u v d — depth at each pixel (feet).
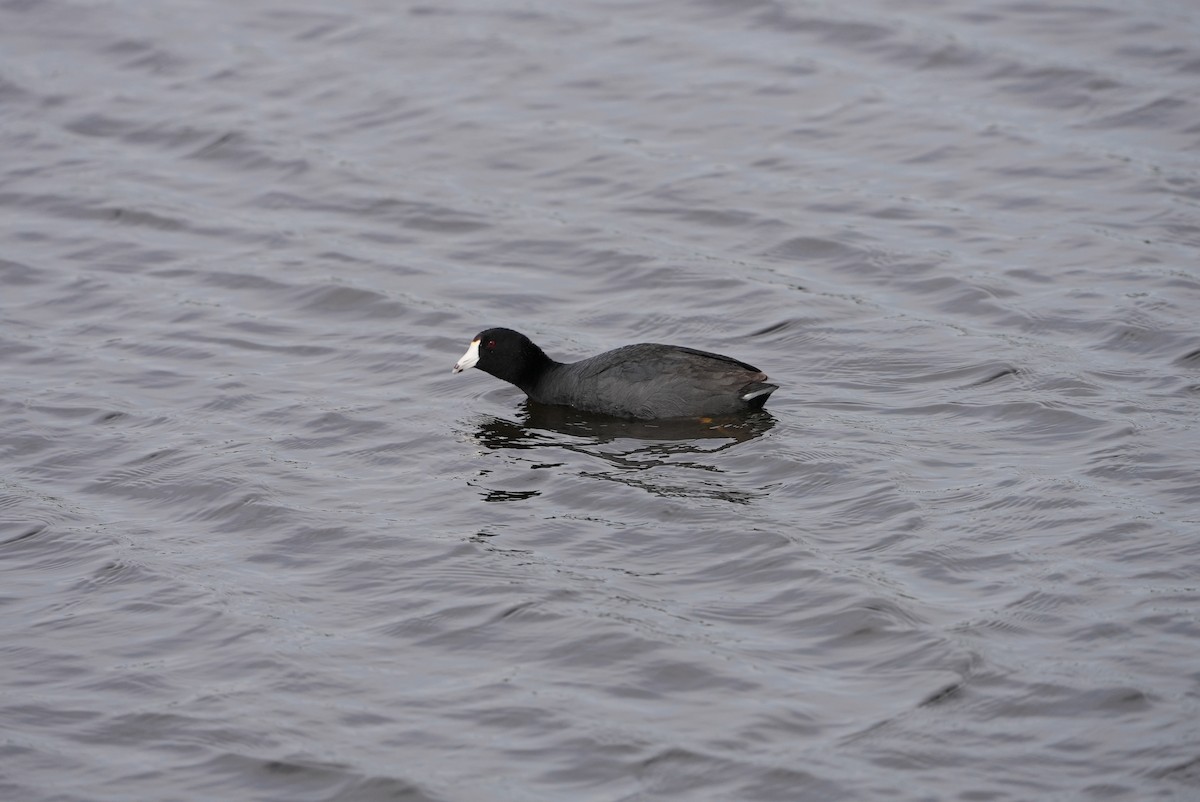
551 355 69.87
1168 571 48.47
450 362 69.56
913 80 97.71
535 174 89.76
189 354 70.90
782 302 74.02
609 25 107.04
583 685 44.75
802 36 104.06
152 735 43.60
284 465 59.77
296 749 42.65
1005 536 51.42
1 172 92.53
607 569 50.98
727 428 61.31
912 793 39.42
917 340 69.10
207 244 83.41
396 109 97.76
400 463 59.77
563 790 40.40
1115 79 95.04
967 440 59.00
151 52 106.63
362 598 50.14
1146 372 63.98
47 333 73.61
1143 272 74.08
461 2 111.86
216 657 47.21
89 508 57.21
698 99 97.04
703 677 44.75
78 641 48.44
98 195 89.30
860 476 56.08
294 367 69.56
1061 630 45.75
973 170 87.25
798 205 84.38
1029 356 66.13
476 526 54.29
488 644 47.09
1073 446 57.72
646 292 76.48
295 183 90.02
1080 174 85.71
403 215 85.76
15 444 62.39
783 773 40.47
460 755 41.98
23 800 41.09
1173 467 55.26
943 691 43.24
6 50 107.76
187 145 95.20
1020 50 99.60
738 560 50.98
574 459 59.21
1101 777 39.42
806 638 46.44
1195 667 43.39
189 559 53.16
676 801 39.75
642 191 87.04
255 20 110.93
